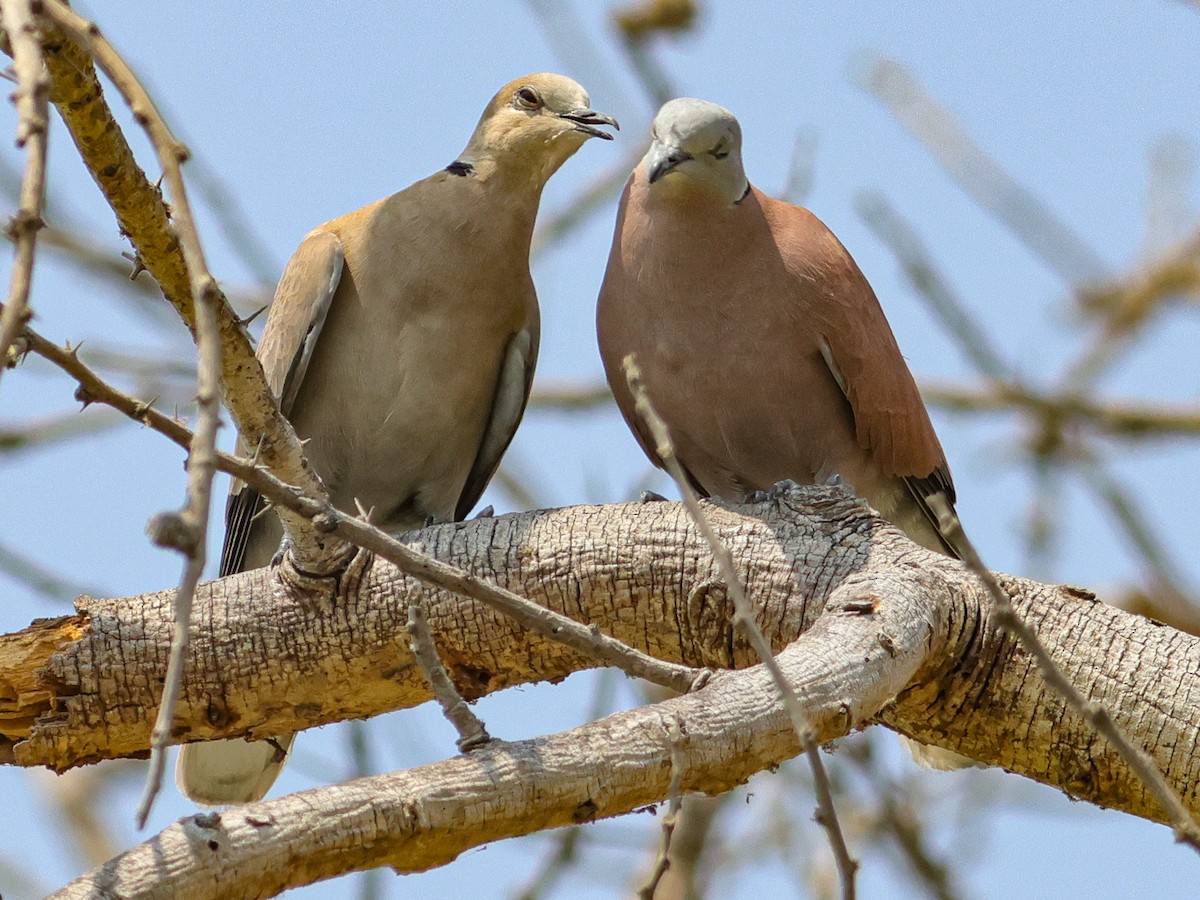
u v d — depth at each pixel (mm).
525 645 8172
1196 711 7184
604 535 8141
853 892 4848
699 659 8203
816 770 4926
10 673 8016
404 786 5711
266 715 8336
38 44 4945
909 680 7086
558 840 11797
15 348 5355
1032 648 5332
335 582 8109
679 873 11977
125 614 8133
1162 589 12031
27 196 4703
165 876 5266
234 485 10812
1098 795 7504
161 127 5199
